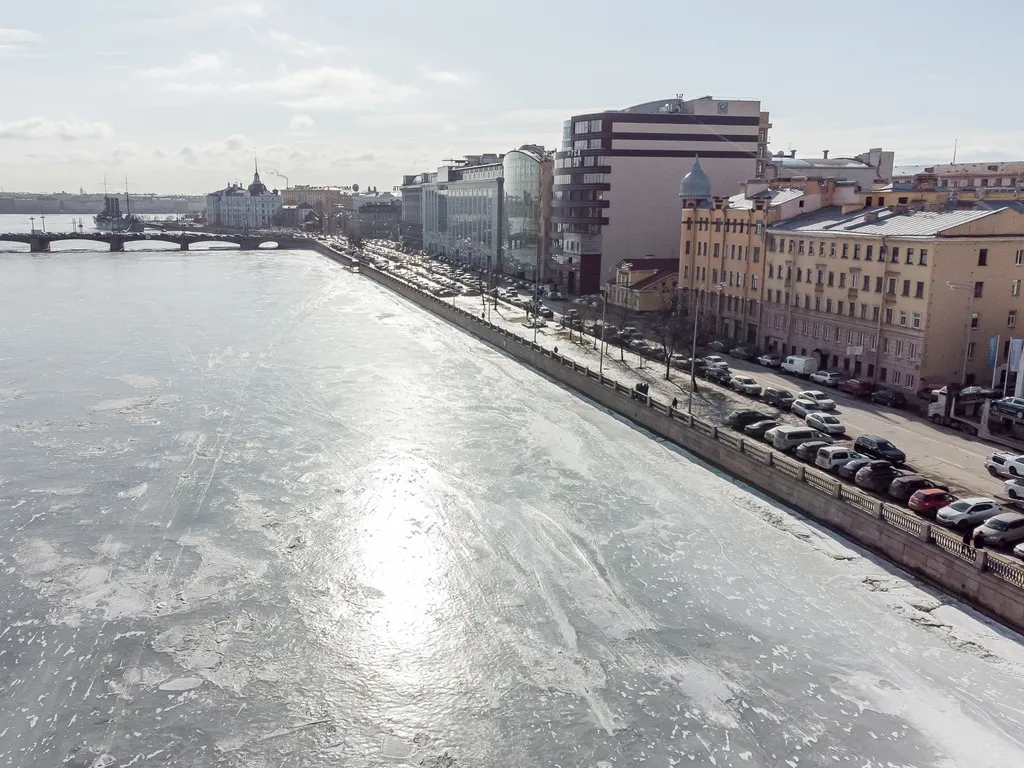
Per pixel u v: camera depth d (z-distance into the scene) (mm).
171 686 37656
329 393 85438
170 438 70625
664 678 37375
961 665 37031
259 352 107250
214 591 45281
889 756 32375
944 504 47906
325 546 50125
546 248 179375
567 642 40094
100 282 192125
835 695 35844
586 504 55281
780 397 74250
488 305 147375
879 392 75438
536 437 69812
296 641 40781
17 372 95500
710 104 152500
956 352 75625
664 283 130625
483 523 52656
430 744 33875
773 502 55094
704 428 64000
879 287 79875
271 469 62906
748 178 156000
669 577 45531
